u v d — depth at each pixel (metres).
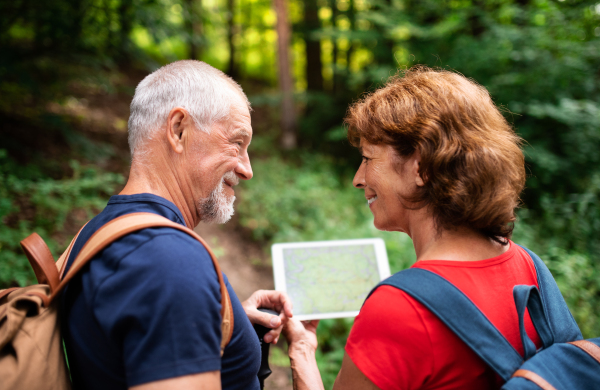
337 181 6.96
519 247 1.02
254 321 1.34
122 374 0.83
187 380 0.75
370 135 0.98
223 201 1.13
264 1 13.62
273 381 3.02
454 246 0.89
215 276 0.88
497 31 6.21
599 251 4.08
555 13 5.82
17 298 0.83
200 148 1.06
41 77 5.07
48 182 3.83
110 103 8.30
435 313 0.77
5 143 4.59
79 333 0.85
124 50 5.43
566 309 0.94
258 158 8.08
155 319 0.77
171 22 5.66
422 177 0.90
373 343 0.81
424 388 0.80
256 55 16.69
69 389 0.85
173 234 0.88
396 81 1.06
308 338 1.45
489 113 0.95
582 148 5.49
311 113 9.47
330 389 2.77
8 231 3.02
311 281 1.57
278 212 5.44
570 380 0.77
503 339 0.79
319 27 10.23
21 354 0.78
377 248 1.66
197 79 1.05
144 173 1.05
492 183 0.85
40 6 4.50
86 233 0.98
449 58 6.67
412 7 7.68
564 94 5.87
